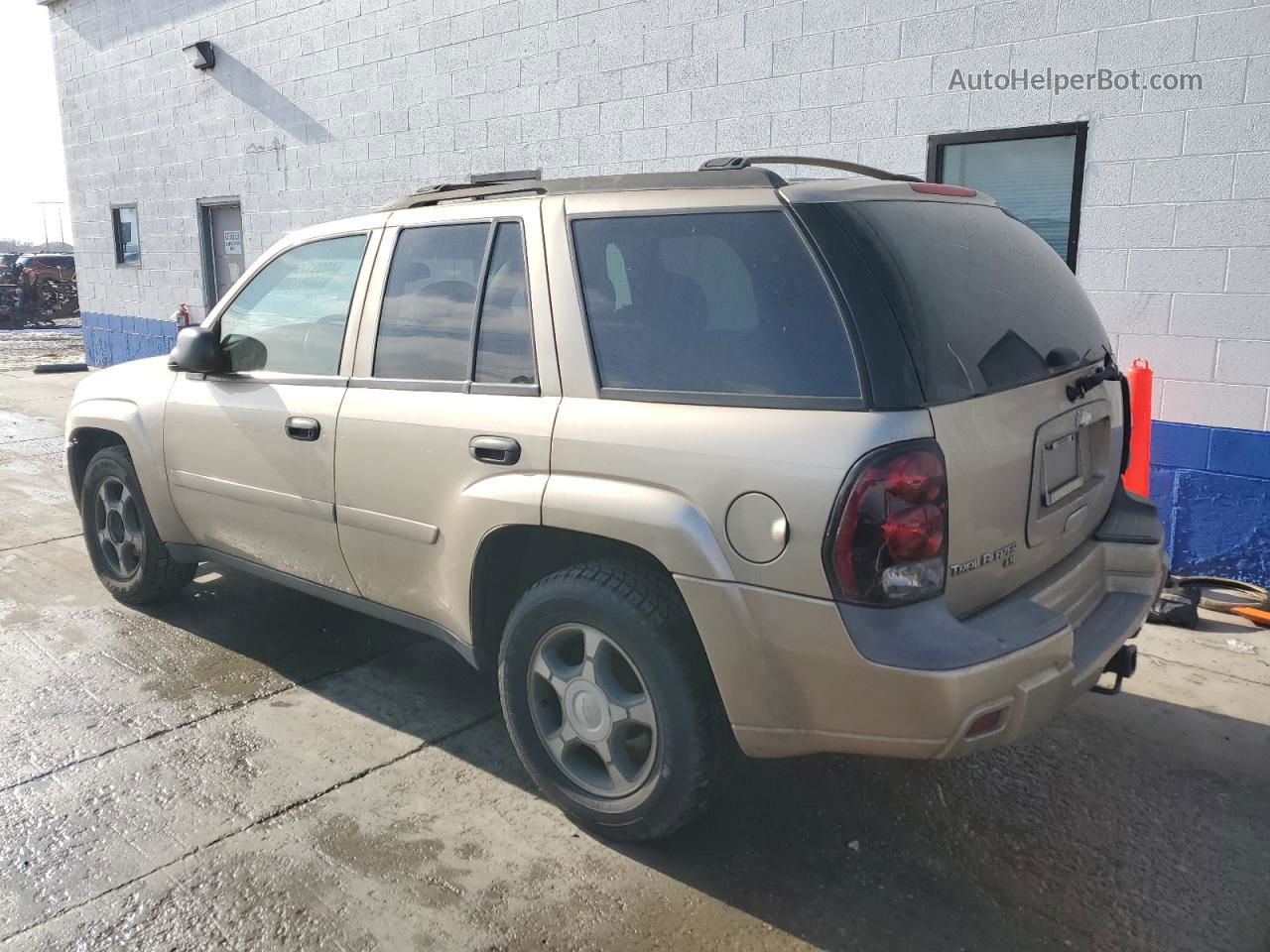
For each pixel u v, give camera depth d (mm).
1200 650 4531
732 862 2992
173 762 3566
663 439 2715
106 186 14227
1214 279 5180
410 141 9336
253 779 3447
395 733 3791
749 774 3484
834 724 2531
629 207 2969
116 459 4832
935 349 2543
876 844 3086
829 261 2564
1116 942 2660
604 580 2871
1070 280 3406
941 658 2365
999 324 2838
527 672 3139
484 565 3230
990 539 2646
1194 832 3145
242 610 5062
